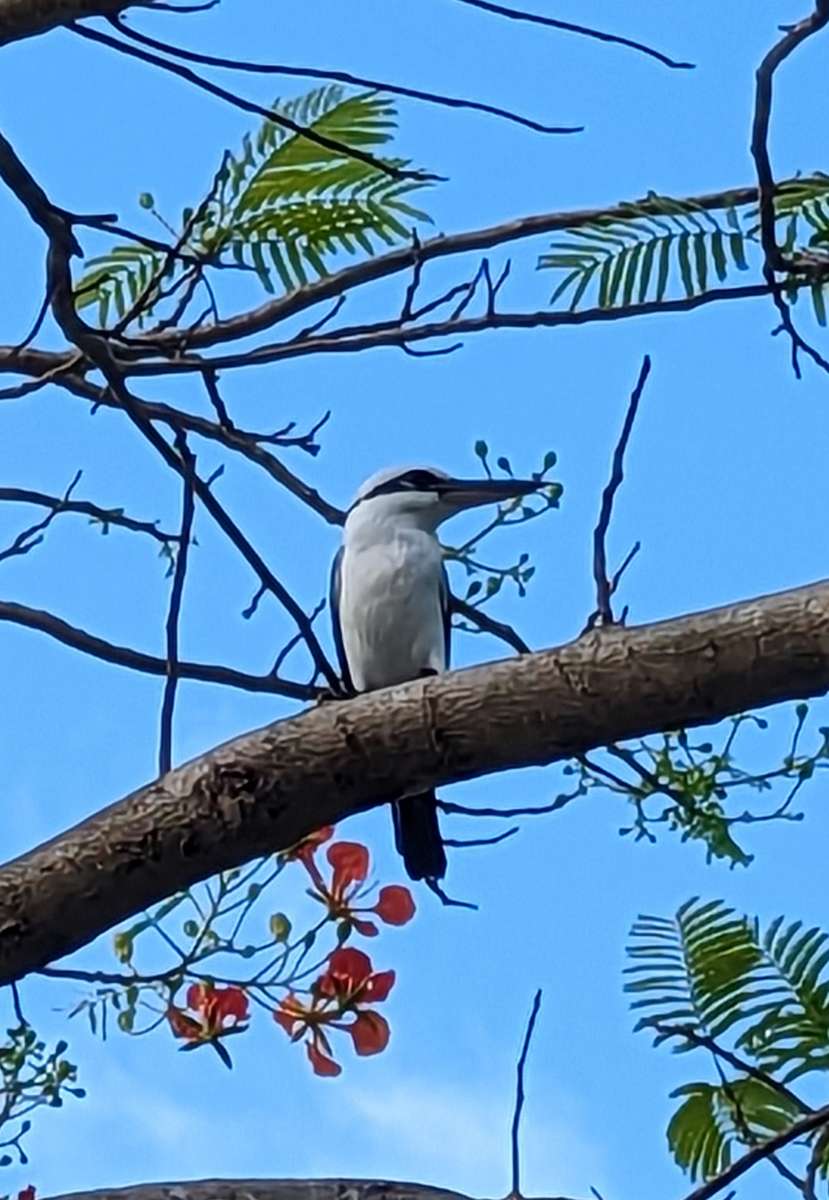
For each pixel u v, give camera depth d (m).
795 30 3.50
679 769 4.25
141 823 2.77
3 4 3.17
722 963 3.36
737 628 2.64
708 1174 3.31
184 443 3.50
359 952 4.11
